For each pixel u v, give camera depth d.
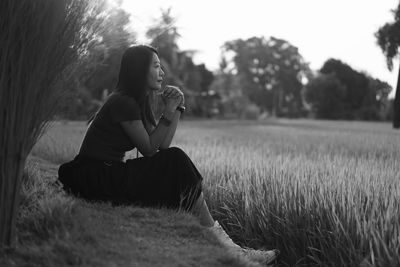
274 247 3.94
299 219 3.86
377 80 22.78
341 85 68.56
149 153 3.72
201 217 3.63
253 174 5.14
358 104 67.81
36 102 2.80
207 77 70.56
